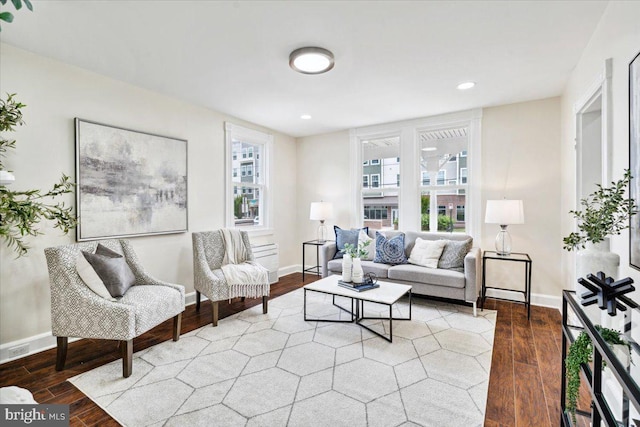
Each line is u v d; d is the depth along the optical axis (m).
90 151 2.77
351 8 1.92
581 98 2.53
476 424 1.66
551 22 2.07
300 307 3.51
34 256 2.47
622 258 1.76
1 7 1.87
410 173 4.38
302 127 4.80
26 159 2.42
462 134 4.13
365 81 3.04
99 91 2.86
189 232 3.66
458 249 3.60
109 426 1.66
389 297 2.69
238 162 4.48
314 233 5.27
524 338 2.69
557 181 3.48
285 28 2.14
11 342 2.36
